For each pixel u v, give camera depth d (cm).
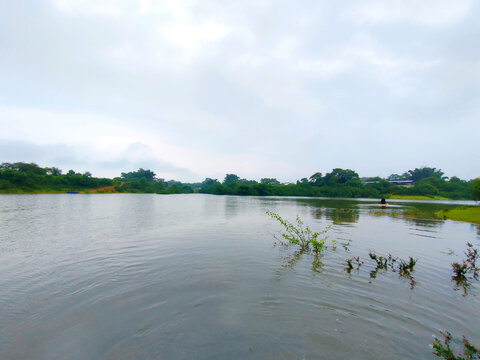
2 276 783
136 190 13900
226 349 443
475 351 430
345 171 13925
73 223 1886
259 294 664
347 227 1856
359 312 579
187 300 627
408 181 15400
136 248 1141
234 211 3138
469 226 2009
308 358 423
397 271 859
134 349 443
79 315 553
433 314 575
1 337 475
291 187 13538
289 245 1223
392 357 430
